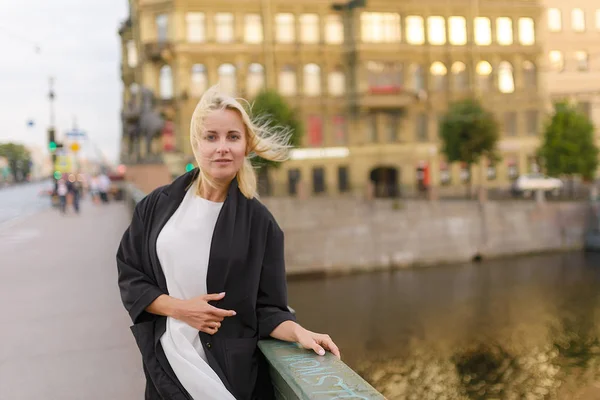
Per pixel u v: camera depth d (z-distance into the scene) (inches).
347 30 1507.1
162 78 1414.9
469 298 1089.4
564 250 1402.6
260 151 75.7
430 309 1038.4
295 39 1470.2
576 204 1418.6
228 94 71.8
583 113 1544.0
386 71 1531.7
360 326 960.3
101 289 286.5
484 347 875.4
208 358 69.2
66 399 140.9
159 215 73.5
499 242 1354.6
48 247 474.0
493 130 1427.2
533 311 1018.7
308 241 1217.4
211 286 70.2
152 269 73.3
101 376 157.6
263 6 1438.2
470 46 1603.1
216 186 72.4
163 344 70.1
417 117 1577.3
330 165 1494.8
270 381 73.2
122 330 205.9
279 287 74.6
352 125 1515.7
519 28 1659.7
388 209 1280.8
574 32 1705.2
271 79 1448.1
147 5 1396.4
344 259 1238.3
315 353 68.6
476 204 1348.4
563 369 806.5
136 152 1417.3
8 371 163.3
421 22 1566.2
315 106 1486.2
